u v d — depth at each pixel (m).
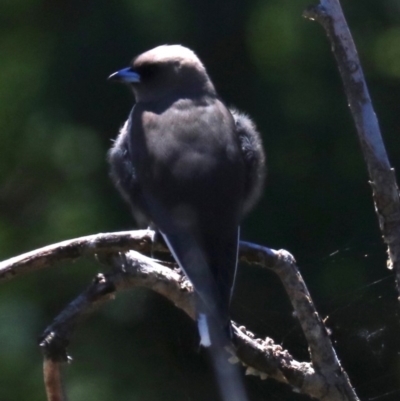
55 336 5.59
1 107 14.92
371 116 5.69
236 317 12.14
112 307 13.30
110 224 14.04
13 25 15.52
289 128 14.08
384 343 9.70
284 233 13.64
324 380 5.65
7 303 13.62
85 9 14.45
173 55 8.70
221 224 7.15
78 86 14.15
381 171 5.64
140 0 13.94
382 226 5.66
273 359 5.64
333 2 5.73
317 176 13.89
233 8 14.23
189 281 6.16
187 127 7.81
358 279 12.91
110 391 12.93
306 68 14.28
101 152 14.27
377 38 14.63
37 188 14.98
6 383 13.12
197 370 12.95
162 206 7.33
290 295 5.80
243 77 14.31
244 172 7.74
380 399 9.68
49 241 14.35
